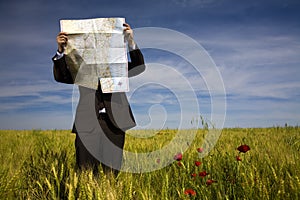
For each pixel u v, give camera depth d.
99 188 2.01
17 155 4.13
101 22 2.64
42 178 2.45
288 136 5.48
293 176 2.14
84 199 2.00
